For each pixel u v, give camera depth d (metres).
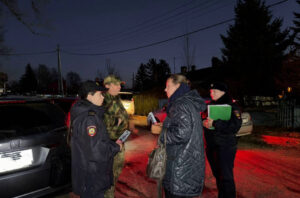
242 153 5.85
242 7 23.72
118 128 2.90
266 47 22.30
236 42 24.08
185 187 2.09
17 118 3.59
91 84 2.23
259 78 22.03
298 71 12.03
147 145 6.88
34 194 2.71
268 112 13.67
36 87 86.81
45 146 2.85
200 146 2.16
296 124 9.04
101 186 2.07
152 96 16.47
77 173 2.08
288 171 4.56
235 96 21.12
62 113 3.39
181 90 2.26
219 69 25.42
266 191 3.67
